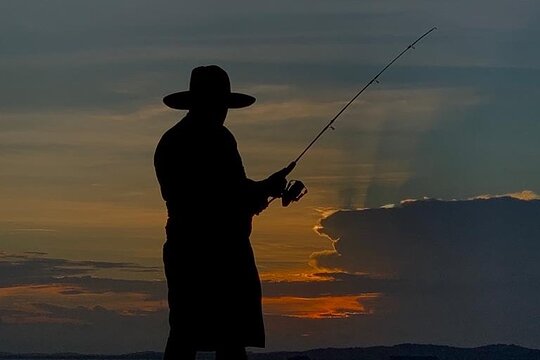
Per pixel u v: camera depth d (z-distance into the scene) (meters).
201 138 9.24
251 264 9.35
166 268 9.34
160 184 9.39
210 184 9.16
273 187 9.41
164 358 9.34
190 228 9.20
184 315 9.22
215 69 9.37
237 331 9.23
